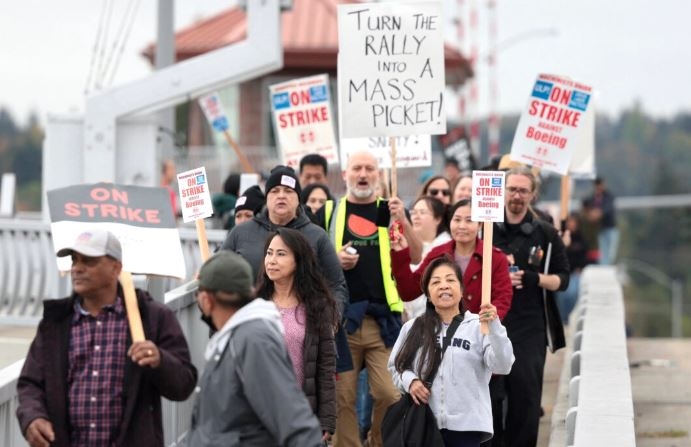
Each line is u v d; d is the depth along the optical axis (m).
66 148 35.31
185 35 62.44
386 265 19.17
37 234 32.06
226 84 34.78
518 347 19.78
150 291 16.30
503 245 20.28
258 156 58.59
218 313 12.05
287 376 11.84
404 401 16.31
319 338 15.86
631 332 44.91
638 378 31.41
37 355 12.55
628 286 102.00
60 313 12.58
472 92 75.94
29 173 180.75
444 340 16.17
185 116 85.00
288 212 17.42
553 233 20.36
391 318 19.17
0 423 13.75
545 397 27.23
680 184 155.75
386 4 20.66
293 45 58.72
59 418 12.39
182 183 17.09
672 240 105.94
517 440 19.78
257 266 17.39
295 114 27.81
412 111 20.59
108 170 34.94
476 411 16.06
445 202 23.55
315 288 15.93
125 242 14.08
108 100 34.88
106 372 12.43
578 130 23.45
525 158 23.62
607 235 49.66
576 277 43.72
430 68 20.61
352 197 19.39
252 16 34.44
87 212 14.16
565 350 33.66
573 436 16.97
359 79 20.66
